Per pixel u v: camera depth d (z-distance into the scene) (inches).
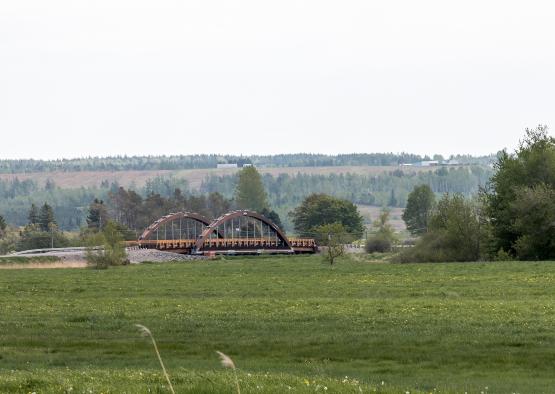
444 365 2775.6
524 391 2332.7
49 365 2864.2
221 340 3351.4
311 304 4606.3
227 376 2281.0
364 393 1990.7
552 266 7470.5
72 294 5723.4
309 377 2359.7
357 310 4224.9
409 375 2623.0
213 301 4928.6
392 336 3336.6
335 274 7391.7
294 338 3351.4
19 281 6943.9
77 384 2075.5
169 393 1942.7
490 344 3112.7
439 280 6284.5
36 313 4389.8
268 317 4008.4
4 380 2137.1
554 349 2992.1
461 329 3474.4
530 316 3873.0
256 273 7829.7
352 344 3169.3
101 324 3878.0
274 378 2229.3
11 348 3228.3
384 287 5812.0
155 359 2965.1
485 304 4416.8
